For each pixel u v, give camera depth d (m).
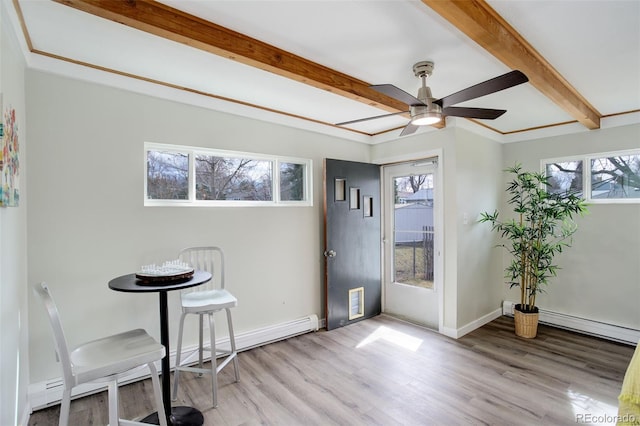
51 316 1.37
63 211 2.28
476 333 3.62
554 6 1.62
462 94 2.02
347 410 2.20
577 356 3.02
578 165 3.74
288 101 3.09
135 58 2.22
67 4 1.45
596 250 3.58
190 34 1.72
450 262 3.54
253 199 3.37
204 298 2.46
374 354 3.07
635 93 2.81
